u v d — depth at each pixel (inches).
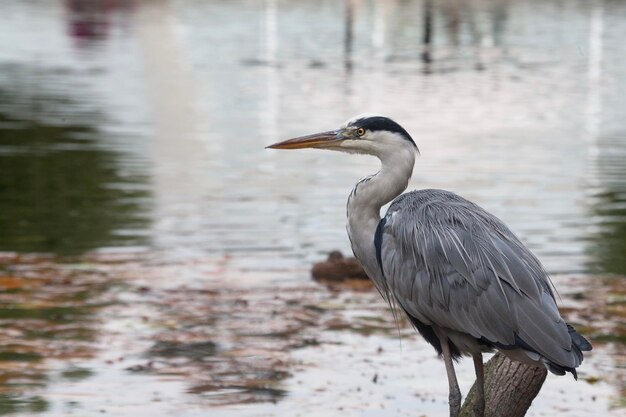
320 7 2263.8
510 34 1814.7
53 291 481.7
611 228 618.2
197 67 1331.2
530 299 269.7
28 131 879.1
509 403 285.1
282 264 537.0
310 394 374.0
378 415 356.2
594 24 2005.4
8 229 589.9
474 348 283.4
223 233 591.8
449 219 284.7
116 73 1251.8
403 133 301.4
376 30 1835.6
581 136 935.0
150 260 536.7
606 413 365.4
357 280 515.2
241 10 2159.2
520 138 917.2
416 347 427.8
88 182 709.3
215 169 761.0
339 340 431.2
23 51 1423.5
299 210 646.5
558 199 688.4
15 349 409.1
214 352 413.1
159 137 875.4
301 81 1229.7
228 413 354.6
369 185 301.4
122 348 414.3
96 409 355.3
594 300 487.2
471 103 1099.3
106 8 2097.7
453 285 278.8
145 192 684.7
